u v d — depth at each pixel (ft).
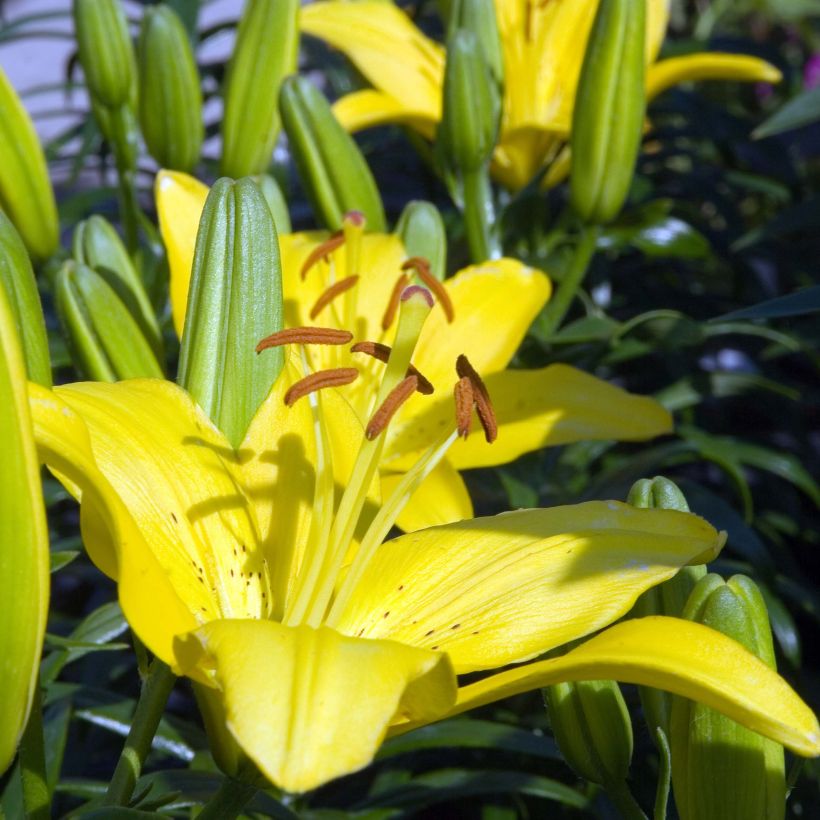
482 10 1.72
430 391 1.02
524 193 1.73
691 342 1.78
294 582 1.03
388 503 1.01
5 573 0.75
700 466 2.52
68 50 4.02
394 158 2.34
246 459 1.05
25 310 0.95
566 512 1.04
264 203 1.03
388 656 0.74
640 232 1.87
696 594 0.95
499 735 1.44
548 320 1.67
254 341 1.03
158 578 0.84
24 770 0.96
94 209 2.30
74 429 0.83
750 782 0.94
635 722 1.61
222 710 0.82
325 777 0.65
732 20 4.24
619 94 1.52
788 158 2.39
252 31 1.59
